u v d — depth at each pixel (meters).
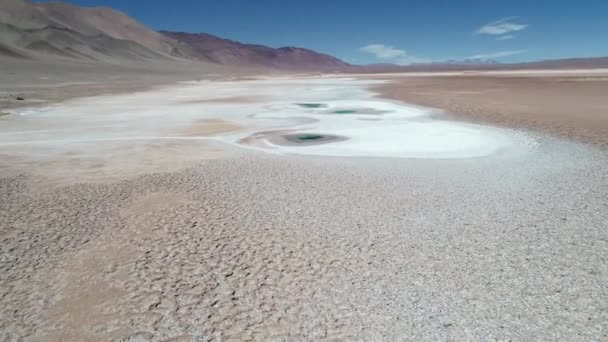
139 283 5.58
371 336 4.50
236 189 9.72
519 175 10.76
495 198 8.93
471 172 11.15
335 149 14.65
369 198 9.02
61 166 11.97
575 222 7.52
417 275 5.75
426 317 4.82
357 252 6.45
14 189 9.67
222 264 6.10
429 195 9.19
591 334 4.51
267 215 8.03
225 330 4.62
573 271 5.81
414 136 16.98
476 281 5.59
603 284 5.47
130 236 7.07
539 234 7.04
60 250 6.55
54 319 4.82
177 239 6.95
